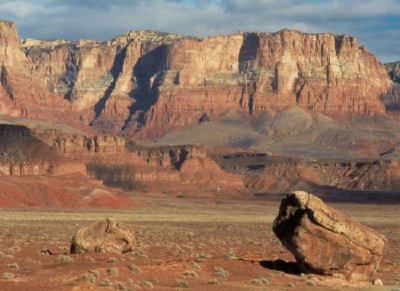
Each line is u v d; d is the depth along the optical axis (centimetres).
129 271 6575
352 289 6431
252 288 6159
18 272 6494
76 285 5575
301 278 6825
